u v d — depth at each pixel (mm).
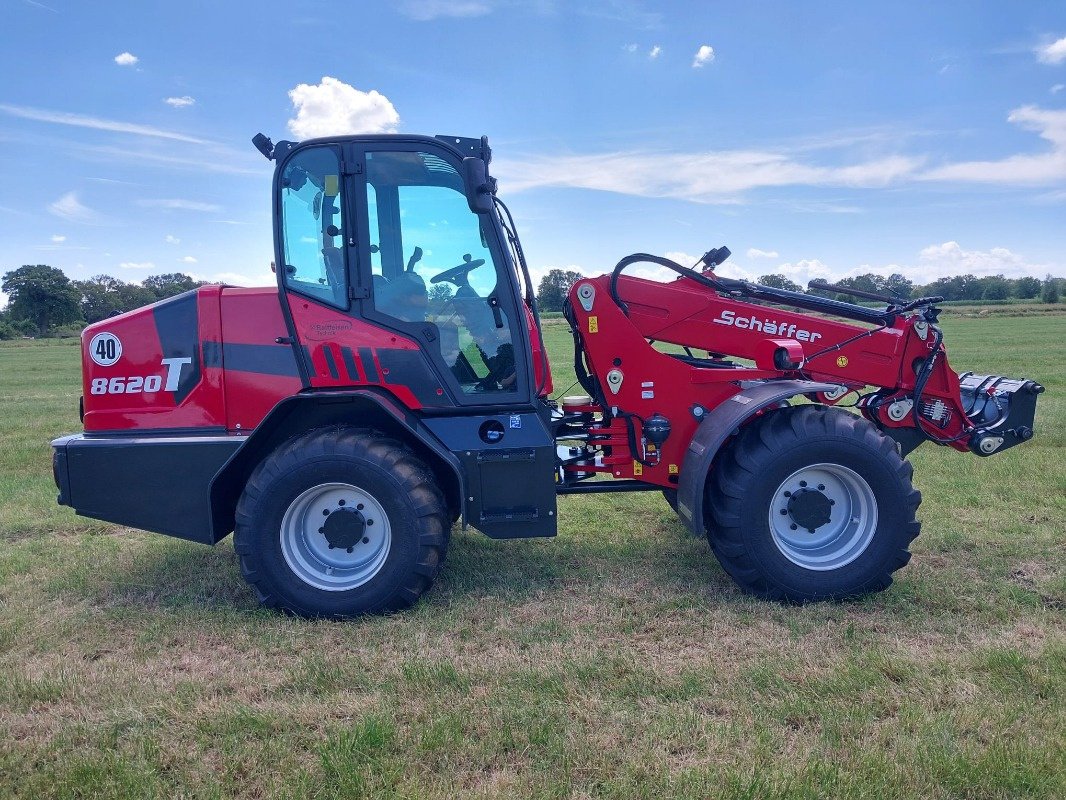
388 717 2996
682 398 4617
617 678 3305
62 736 2947
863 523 4195
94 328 4406
